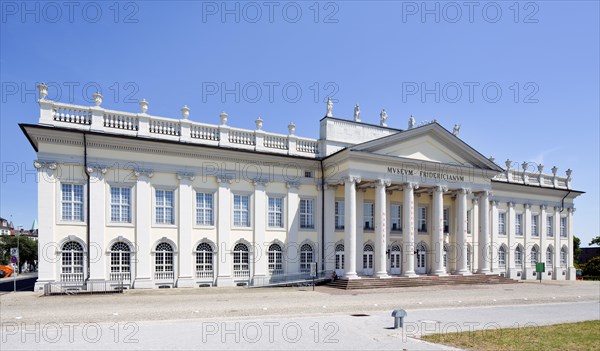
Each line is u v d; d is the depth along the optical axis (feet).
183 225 104.06
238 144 113.19
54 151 92.43
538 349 42.01
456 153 132.57
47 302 73.87
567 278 174.70
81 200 94.68
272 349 41.34
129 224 98.78
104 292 90.27
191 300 77.87
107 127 98.07
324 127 124.47
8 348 40.63
